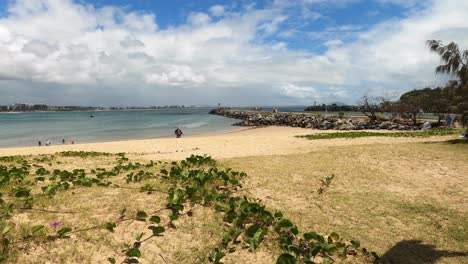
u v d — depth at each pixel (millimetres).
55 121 84688
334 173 8906
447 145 14008
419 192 7590
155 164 10000
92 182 6902
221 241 4656
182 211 5414
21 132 46656
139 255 4008
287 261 4062
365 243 4961
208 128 51531
